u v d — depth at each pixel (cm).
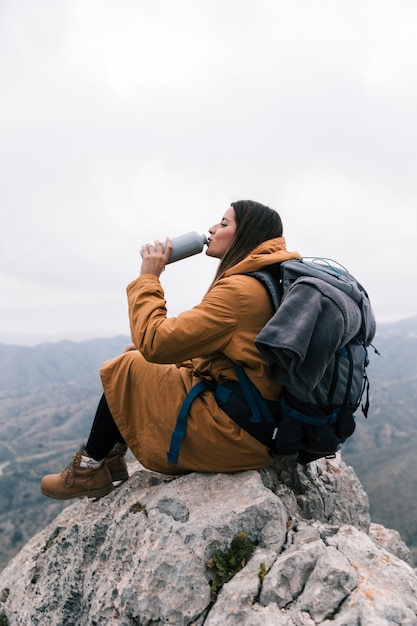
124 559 322
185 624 268
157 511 326
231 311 303
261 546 296
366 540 287
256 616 247
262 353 283
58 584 373
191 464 334
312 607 243
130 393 347
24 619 384
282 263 313
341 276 314
